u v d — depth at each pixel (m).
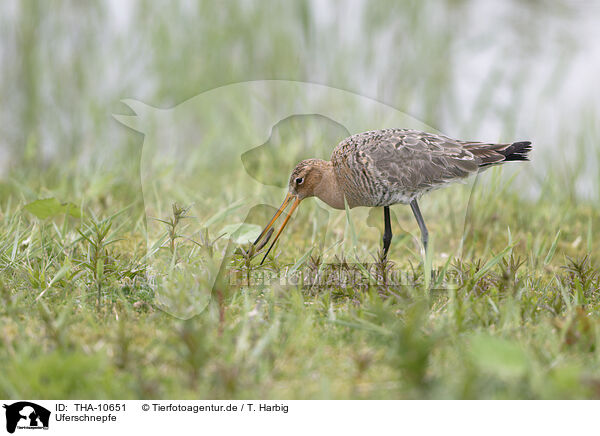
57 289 8.45
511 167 14.21
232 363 6.55
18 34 16.12
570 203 13.11
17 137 15.77
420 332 7.36
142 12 16.69
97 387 6.27
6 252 9.33
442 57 17.31
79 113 15.85
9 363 6.61
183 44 16.59
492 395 6.25
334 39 16.72
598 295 8.81
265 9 16.91
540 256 10.75
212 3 16.77
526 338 7.36
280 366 6.73
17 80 16.11
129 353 6.67
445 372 6.58
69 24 16.61
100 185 12.20
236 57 16.86
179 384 6.35
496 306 7.93
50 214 10.08
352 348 7.15
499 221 12.20
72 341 6.95
